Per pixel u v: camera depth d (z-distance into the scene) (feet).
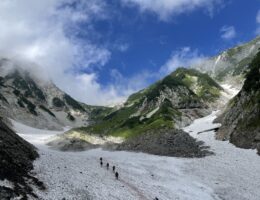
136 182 236.43
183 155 381.60
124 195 194.70
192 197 222.28
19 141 228.84
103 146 581.94
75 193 171.22
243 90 463.83
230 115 466.70
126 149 502.79
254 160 317.83
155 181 252.01
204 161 337.31
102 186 200.64
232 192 234.58
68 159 260.83
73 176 203.51
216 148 392.47
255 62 522.47
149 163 326.65
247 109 420.77
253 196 225.56
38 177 176.76
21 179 158.81
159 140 477.36
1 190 132.57
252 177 267.59
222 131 458.09
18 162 181.88
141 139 518.78
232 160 328.49
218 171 293.02
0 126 225.56
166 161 345.10
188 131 549.13
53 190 164.86
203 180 267.59
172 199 211.00
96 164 271.28
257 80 444.14
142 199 196.54
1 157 169.68
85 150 578.66
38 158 225.15
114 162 301.22
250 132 380.99
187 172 295.89
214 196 229.45
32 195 145.79
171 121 616.80
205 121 652.89
